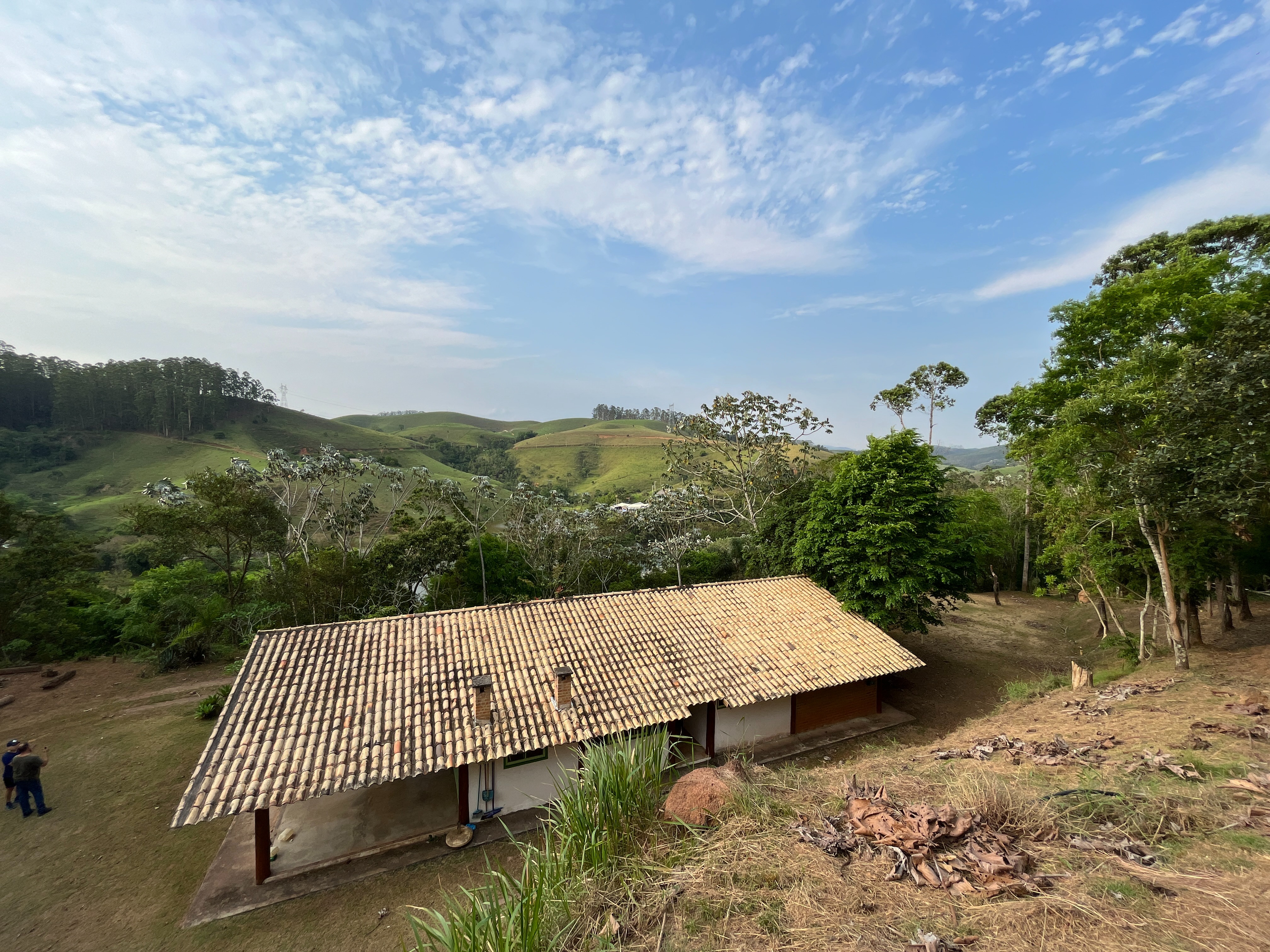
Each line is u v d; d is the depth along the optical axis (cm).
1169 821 545
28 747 1279
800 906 468
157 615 2503
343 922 939
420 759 1073
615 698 1305
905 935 419
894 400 4334
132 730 1692
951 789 633
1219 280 1590
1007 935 401
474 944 438
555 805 816
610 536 3909
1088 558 1792
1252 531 1592
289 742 1080
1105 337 1716
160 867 1086
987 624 2905
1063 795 612
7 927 939
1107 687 1377
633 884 530
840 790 681
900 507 1869
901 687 2025
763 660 1543
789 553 2383
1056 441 1427
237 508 2875
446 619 1529
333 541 3778
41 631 2414
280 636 1395
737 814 622
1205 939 374
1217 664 1427
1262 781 611
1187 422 1128
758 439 3522
